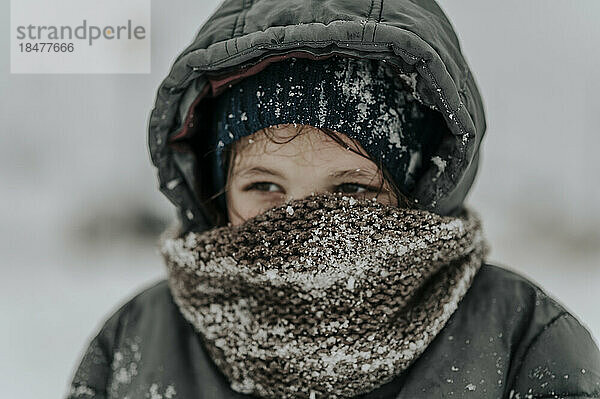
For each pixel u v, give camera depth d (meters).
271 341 1.14
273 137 1.16
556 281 3.58
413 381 1.15
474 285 1.25
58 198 4.93
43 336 3.09
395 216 1.09
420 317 1.13
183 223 1.37
